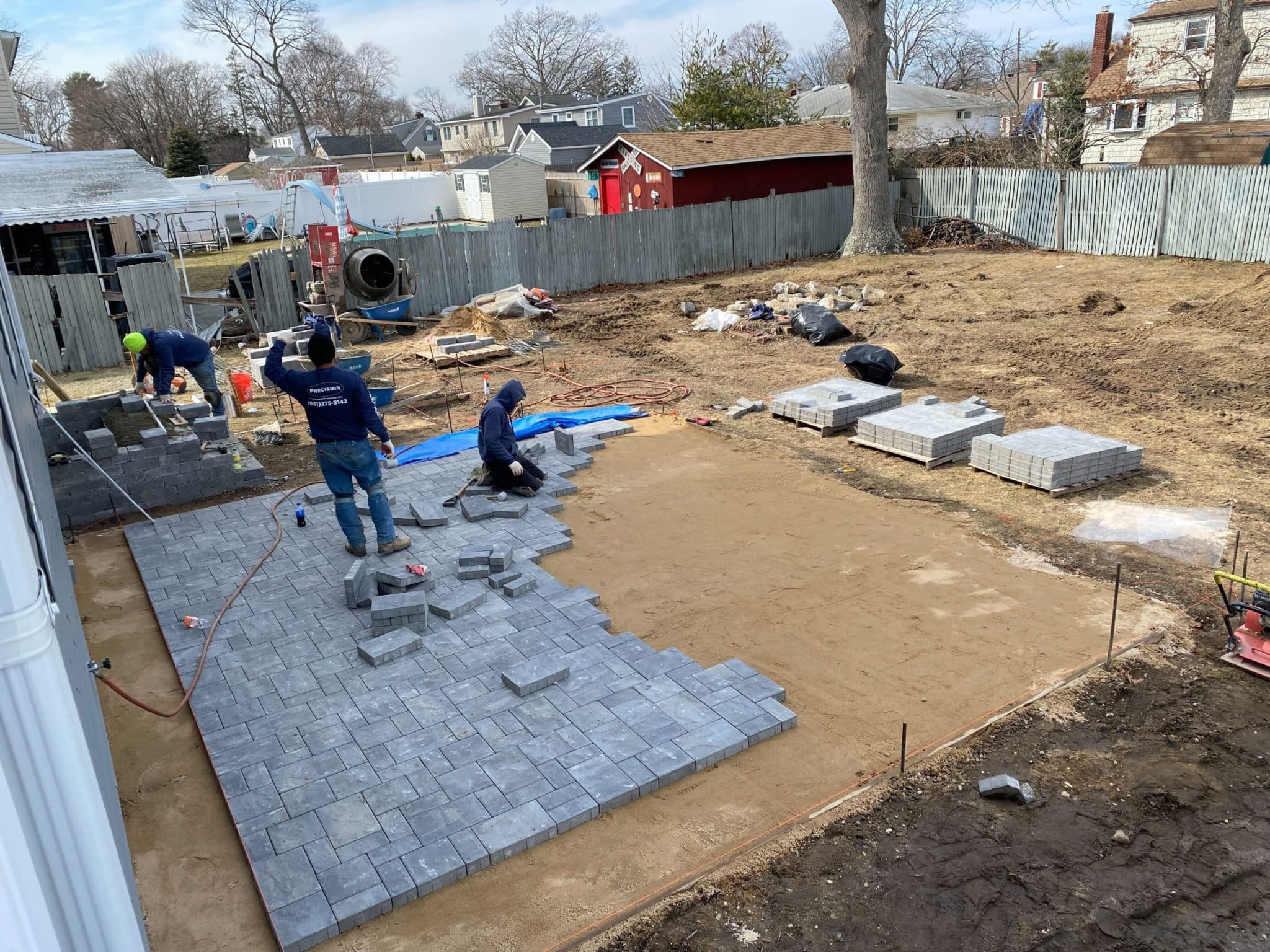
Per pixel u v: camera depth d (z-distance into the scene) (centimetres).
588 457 1071
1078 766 543
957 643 671
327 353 749
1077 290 1941
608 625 709
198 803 538
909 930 435
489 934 440
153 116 8069
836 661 654
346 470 793
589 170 3150
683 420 1233
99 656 693
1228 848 477
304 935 432
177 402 1388
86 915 232
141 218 3281
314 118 8706
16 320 1040
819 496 957
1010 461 957
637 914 450
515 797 520
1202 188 2106
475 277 2116
